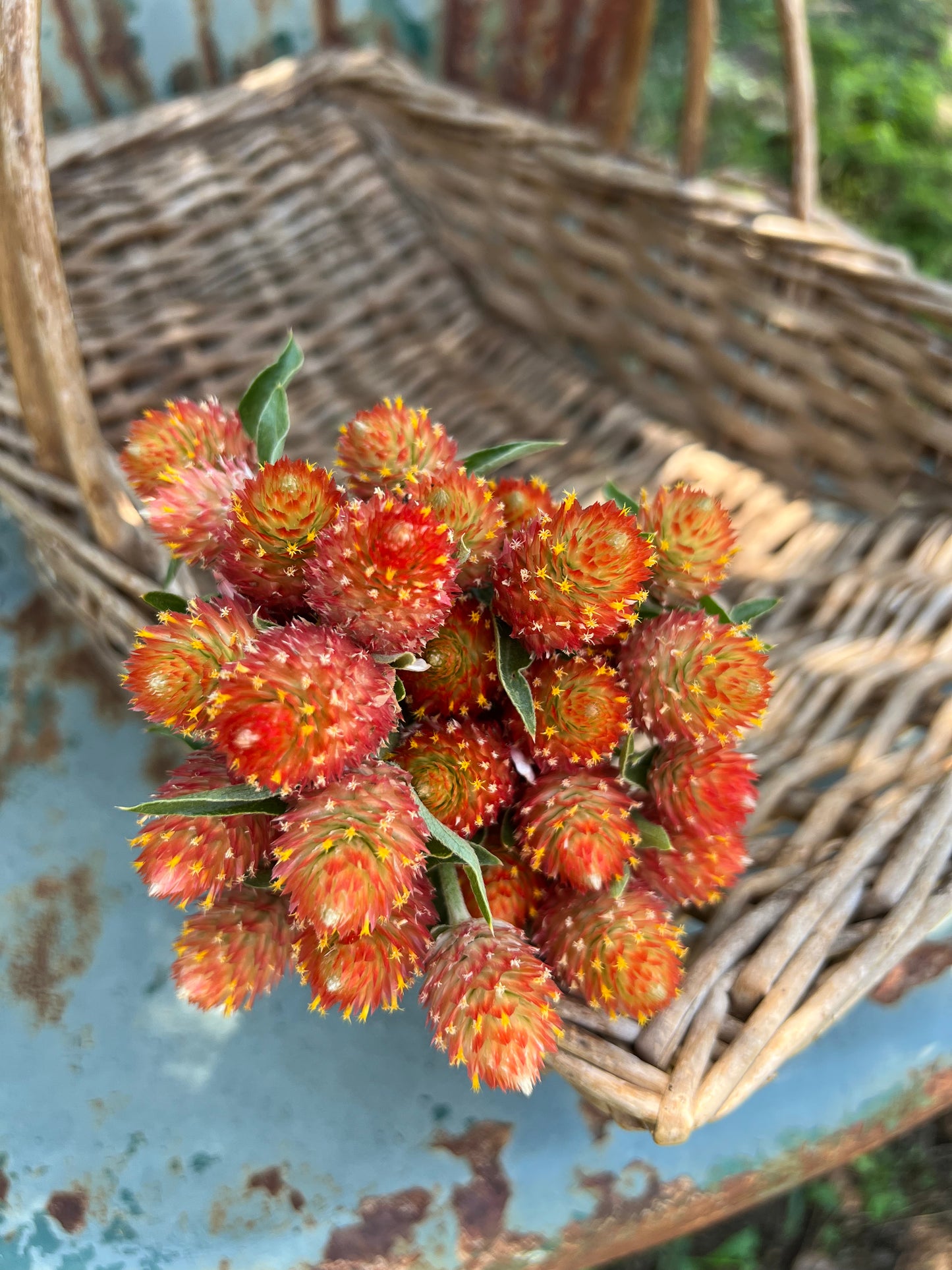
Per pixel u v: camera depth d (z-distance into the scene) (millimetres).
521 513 226
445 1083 255
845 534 390
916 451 387
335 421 423
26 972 270
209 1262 228
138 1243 230
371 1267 230
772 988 207
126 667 197
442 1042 190
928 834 236
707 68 367
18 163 215
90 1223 232
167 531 205
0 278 229
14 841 293
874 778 271
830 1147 250
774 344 406
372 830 172
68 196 415
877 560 371
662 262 424
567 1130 248
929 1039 260
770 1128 248
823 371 398
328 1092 253
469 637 207
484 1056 178
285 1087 253
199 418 221
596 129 520
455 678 205
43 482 261
